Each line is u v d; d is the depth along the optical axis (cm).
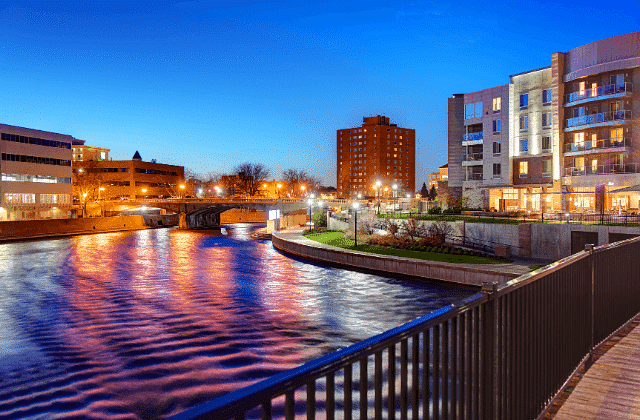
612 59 4394
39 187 8288
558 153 4850
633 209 4066
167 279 3606
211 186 16162
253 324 2244
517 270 2744
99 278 3662
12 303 2752
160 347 1884
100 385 1498
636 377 572
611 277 727
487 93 5509
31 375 1583
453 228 3894
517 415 402
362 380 227
